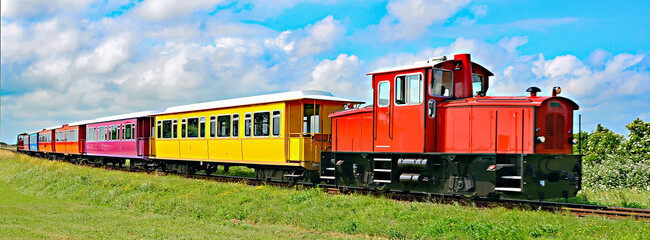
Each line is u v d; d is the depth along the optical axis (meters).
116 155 29.56
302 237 10.12
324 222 11.20
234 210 13.09
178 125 23.41
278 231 10.84
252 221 12.33
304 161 16.36
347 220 11.16
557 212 10.46
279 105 17.16
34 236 10.01
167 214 13.98
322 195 13.62
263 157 17.91
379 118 13.52
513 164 11.23
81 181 20.28
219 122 20.45
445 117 12.41
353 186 15.46
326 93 17.72
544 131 11.54
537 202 12.09
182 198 14.95
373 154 13.78
